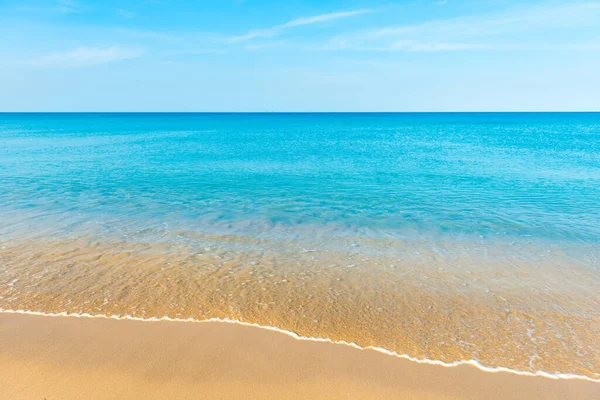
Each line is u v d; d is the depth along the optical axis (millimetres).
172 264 8805
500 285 7949
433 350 5691
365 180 19922
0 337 5785
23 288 7449
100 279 7922
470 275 8438
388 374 5117
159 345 5637
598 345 5895
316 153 32562
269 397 4645
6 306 6738
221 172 22328
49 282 7734
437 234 11328
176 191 17062
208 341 5766
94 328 6066
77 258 9047
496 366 5352
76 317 6402
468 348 5762
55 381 4863
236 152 33031
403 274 8453
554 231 11555
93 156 29641
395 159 28547
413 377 5070
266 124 99125
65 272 8234
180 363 5230
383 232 11500
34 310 6621
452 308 6969
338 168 24031
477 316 6707
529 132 67500
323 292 7520
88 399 4566
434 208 14297
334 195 16453
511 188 17875
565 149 36469
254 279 8070
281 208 14258
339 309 6863
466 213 13578
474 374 5164
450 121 126125
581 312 6883
